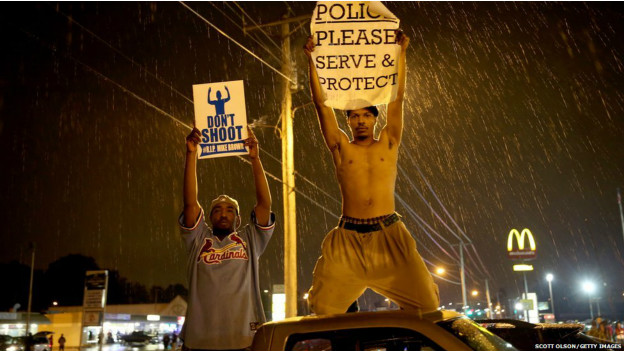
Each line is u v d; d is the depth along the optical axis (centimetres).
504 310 8069
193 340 463
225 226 507
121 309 5362
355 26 474
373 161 442
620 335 1967
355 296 432
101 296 1838
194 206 505
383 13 474
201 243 497
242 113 536
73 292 6962
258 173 525
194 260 491
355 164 443
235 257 488
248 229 513
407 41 470
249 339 465
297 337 353
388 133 459
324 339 347
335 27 474
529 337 532
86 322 1834
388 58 470
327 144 463
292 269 1485
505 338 533
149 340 4938
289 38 1576
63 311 4747
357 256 422
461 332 337
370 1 476
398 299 421
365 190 433
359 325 343
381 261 418
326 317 358
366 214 429
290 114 1569
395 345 341
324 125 464
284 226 1514
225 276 478
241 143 532
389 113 471
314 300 425
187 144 520
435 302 414
